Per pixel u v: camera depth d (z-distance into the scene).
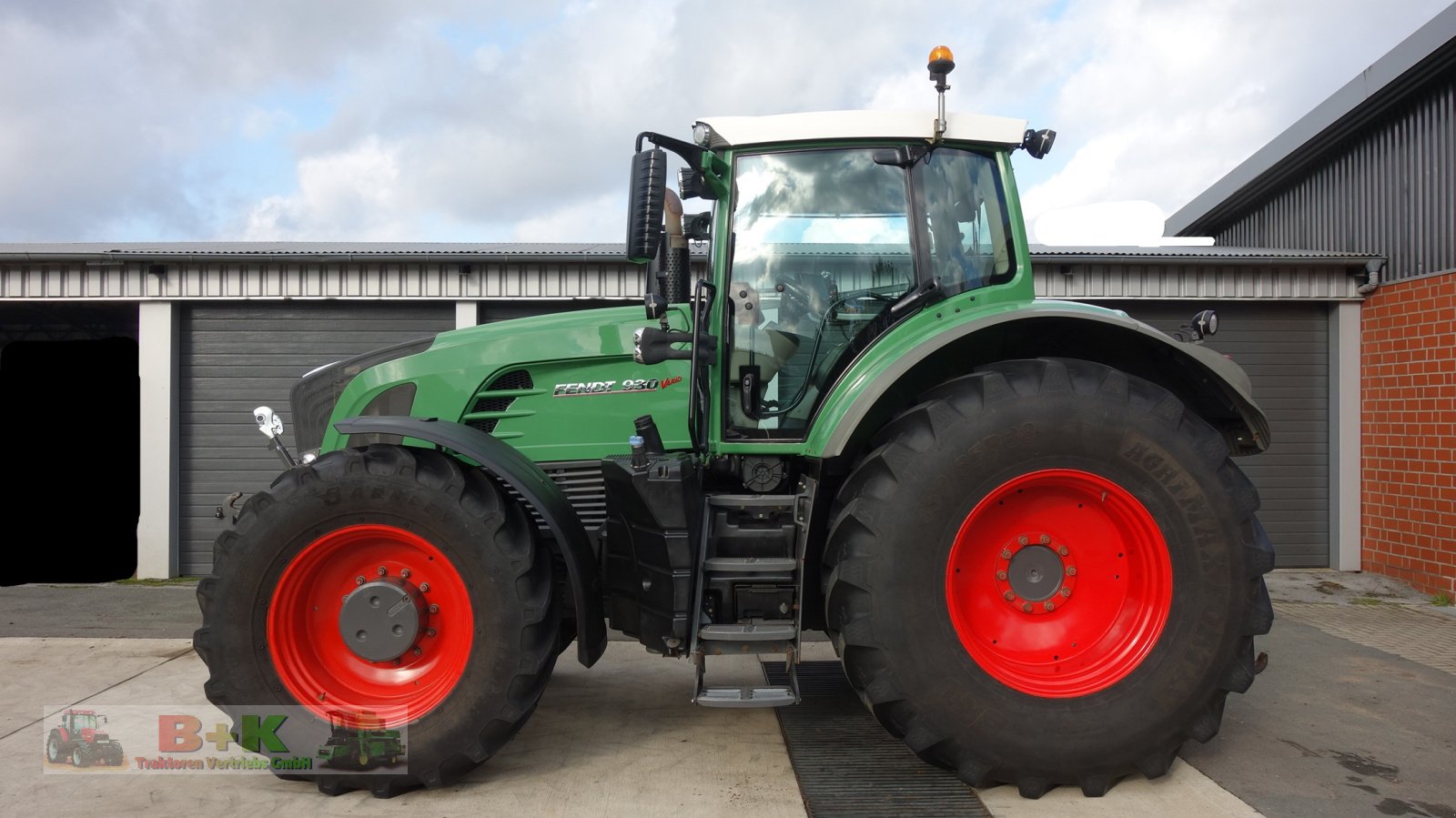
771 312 3.22
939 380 3.10
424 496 2.71
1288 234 7.96
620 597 2.99
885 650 2.63
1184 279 6.96
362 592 2.77
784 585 2.86
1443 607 5.80
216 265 7.07
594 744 3.22
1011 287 3.26
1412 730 3.40
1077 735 2.63
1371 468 6.75
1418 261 6.27
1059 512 2.82
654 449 3.01
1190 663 2.66
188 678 4.14
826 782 2.85
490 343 3.41
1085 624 2.83
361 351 7.26
